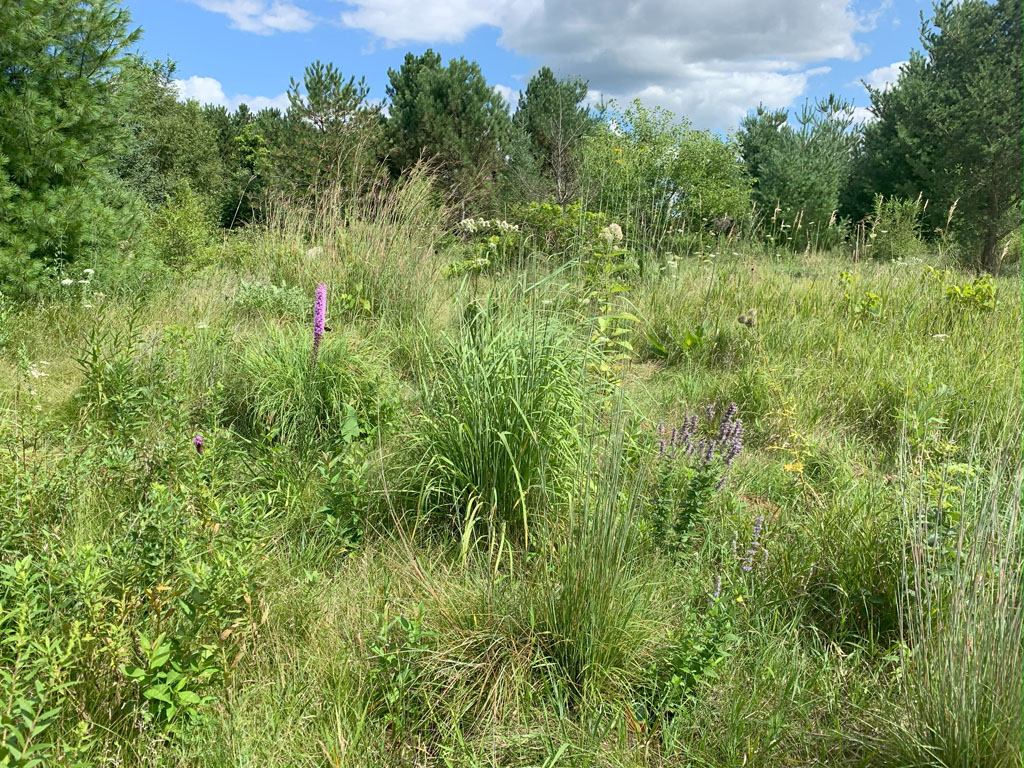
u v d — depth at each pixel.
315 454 3.82
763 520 3.17
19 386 3.82
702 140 15.85
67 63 6.75
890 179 18.72
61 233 6.43
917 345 5.66
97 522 2.84
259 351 4.69
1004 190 14.15
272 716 2.05
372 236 7.30
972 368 5.09
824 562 2.94
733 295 7.17
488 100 22.53
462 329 3.90
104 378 3.96
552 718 2.20
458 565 2.90
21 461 2.94
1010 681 1.88
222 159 26.58
